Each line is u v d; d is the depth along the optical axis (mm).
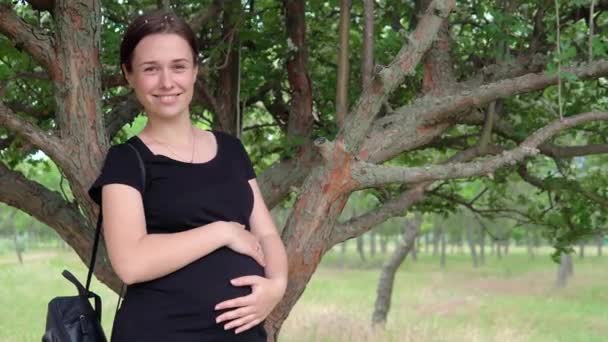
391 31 5078
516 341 13594
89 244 3576
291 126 5371
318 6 5953
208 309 2236
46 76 4586
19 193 3609
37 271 33156
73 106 2996
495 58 4816
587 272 42875
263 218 2576
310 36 6309
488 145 4738
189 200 2268
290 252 3225
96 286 21812
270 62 5672
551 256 6000
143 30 2289
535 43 4652
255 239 2391
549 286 32531
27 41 3012
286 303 3340
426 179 3170
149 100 2314
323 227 3238
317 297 22578
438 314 19891
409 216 14031
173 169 2281
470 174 3201
